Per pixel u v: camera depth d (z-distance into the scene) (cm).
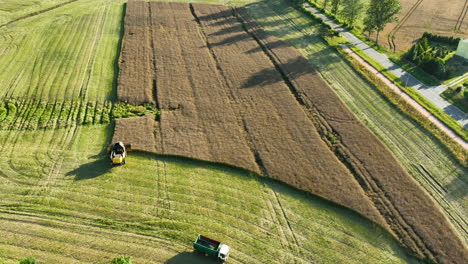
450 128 4184
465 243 2961
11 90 4741
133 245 2873
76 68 5278
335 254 2853
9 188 3334
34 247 2823
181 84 4922
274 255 2838
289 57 5681
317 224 3097
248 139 4009
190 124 4191
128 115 4338
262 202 3291
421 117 4344
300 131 4128
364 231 3036
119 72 5159
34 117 4291
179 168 3622
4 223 3005
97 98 4644
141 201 3256
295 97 4753
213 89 4841
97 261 2733
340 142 3984
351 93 4838
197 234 2981
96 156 3734
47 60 5462
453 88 4950
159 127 4131
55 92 4728
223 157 3738
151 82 4984
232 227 3055
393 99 4678
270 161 3703
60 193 3303
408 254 2855
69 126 4156
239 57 5650
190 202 3262
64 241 2880
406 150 3897
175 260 2777
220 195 3344
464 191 3434
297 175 3538
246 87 4900
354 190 3381
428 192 3412
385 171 3594
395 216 3133
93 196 3284
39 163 3628
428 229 3025
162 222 3070
